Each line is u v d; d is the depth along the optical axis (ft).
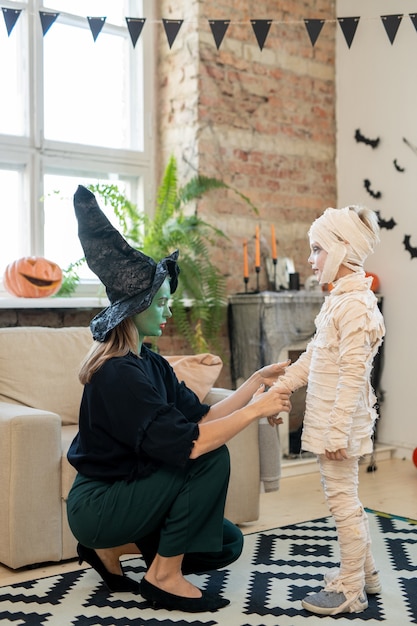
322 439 7.28
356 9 15.51
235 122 14.46
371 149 15.29
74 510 7.33
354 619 7.20
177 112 14.39
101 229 7.41
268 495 12.27
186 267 13.29
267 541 9.70
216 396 10.74
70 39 13.80
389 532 10.02
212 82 14.11
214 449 7.06
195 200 14.01
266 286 14.94
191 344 13.47
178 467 7.14
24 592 8.02
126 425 7.04
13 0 13.11
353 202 15.69
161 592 7.32
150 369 7.68
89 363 7.36
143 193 14.57
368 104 15.33
